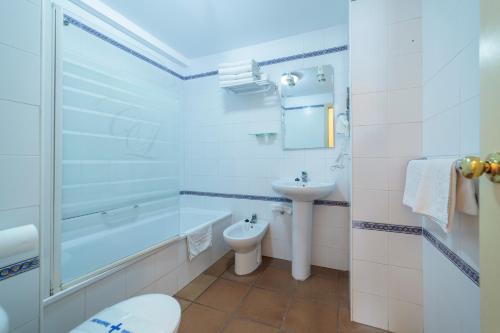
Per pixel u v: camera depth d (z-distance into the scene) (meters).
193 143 2.73
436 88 1.11
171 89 2.30
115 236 1.74
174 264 1.77
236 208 2.53
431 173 0.95
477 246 0.80
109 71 1.78
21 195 0.85
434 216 0.91
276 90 2.32
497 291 0.45
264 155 2.39
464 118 0.86
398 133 1.33
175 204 2.26
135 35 2.09
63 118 1.44
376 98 1.37
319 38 2.14
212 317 1.50
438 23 1.09
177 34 2.23
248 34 2.22
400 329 1.35
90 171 1.62
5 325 0.66
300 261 1.94
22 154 0.86
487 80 0.48
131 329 0.85
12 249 0.76
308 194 1.78
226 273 2.06
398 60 1.33
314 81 2.15
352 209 1.44
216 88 2.61
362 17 1.39
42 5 0.92
